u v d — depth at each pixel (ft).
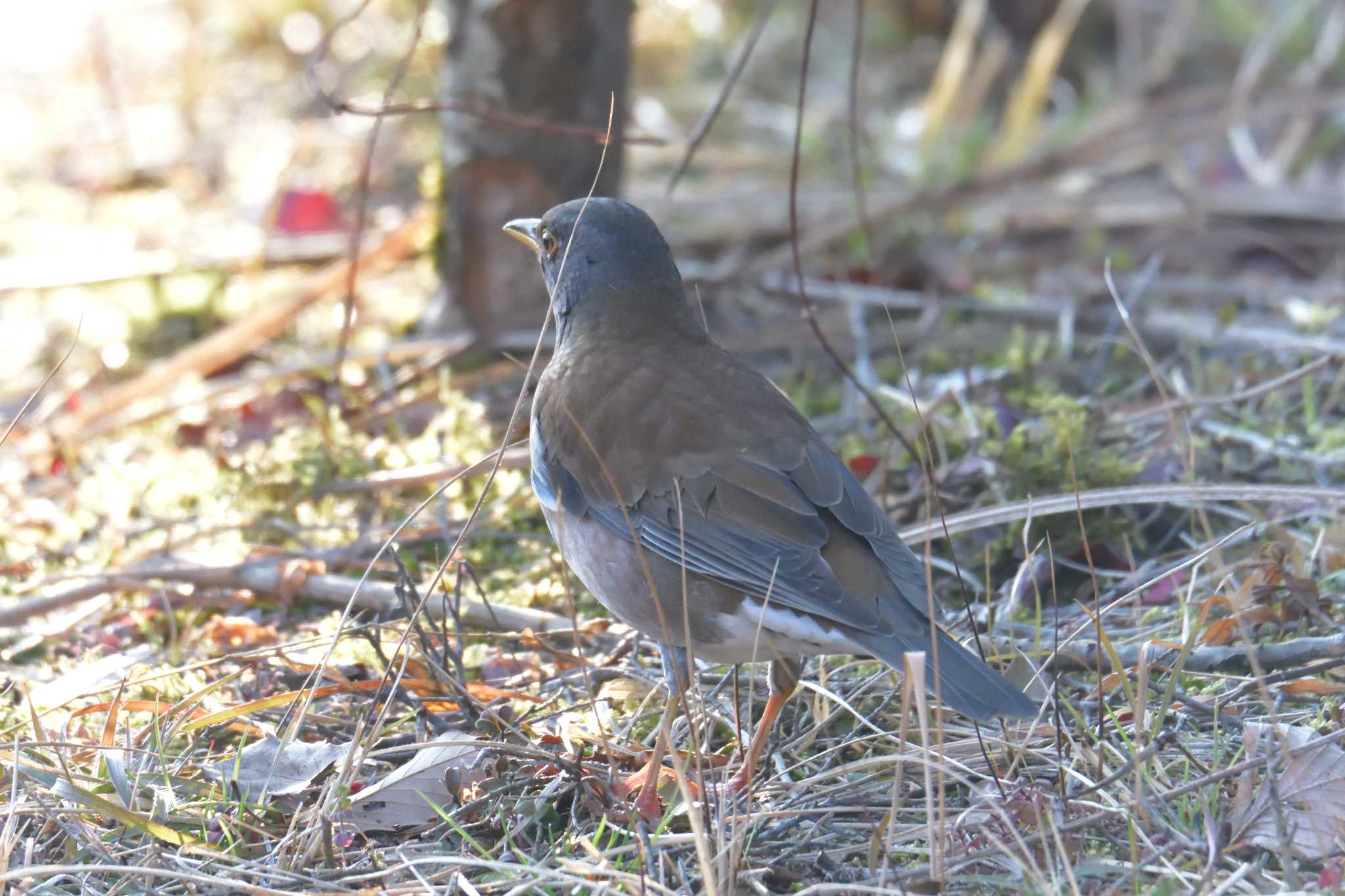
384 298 53.16
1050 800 24.39
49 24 83.41
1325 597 31.17
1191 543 35.58
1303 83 68.08
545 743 28.40
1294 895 21.65
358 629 29.66
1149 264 52.42
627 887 22.94
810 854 24.72
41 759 27.17
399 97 68.03
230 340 47.32
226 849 25.17
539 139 46.42
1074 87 74.64
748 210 59.98
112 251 56.70
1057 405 38.45
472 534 37.17
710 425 27.43
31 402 31.30
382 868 24.54
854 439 40.40
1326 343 43.88
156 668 31.99
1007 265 55.31
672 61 76.07
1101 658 28.53
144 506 38.96
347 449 39.91
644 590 27.22
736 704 27.71
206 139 67.77
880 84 74.02
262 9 78.43
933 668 24.00
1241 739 26.89
